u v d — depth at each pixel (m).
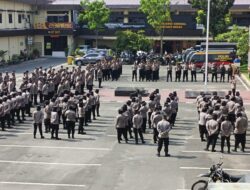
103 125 28.03
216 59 53.72
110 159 21.19
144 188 17.52
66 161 20.88
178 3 72.69
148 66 46.28
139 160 21.05
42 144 23.72
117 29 72.56
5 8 64.38
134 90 38.00
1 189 17.41
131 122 25.17
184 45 72.56
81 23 74.56
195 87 42.53
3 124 26.66
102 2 69.38
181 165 20.34
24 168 19.91
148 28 71.94
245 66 55.47
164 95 38.06
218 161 20.98
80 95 29.77
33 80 34.81
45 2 75.06
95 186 17.73
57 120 24.50
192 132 26.47
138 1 75.69
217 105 24.55
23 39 70.69
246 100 36.41
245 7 71.62
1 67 59.44
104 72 46.88
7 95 28.02
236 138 22.52
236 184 11.55
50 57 73.38
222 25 63.97
